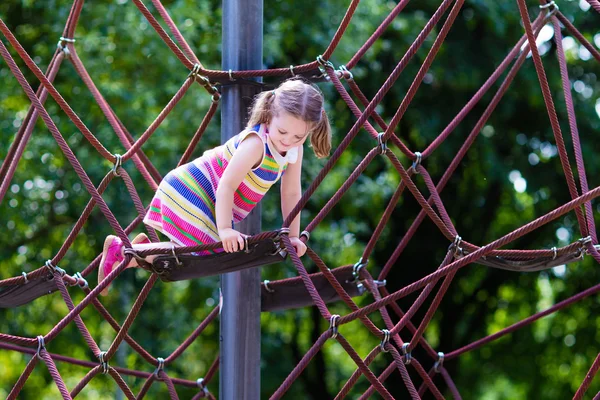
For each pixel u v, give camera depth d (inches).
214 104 340.2
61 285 318.3
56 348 794.2
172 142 595.8
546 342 933.2
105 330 868.0
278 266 681.6
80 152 635.5
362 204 695.7
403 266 848.9
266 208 627.2
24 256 720.3
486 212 844.0
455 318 874.1
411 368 844.0
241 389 324.2
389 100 762.8
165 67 619.5
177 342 662.5
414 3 740.0
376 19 678.5
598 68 787.4
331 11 662.5
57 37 648.4
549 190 792.3
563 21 357.7
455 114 749.9
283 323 887.7
